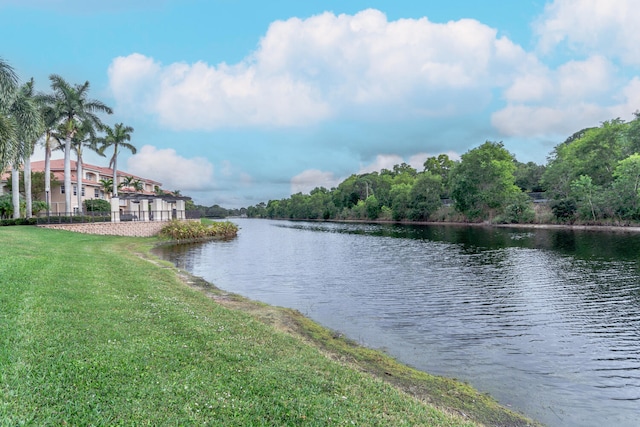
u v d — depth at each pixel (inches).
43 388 174.2
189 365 224.5
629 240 1197.1
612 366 314.5
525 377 292.7
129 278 513.7
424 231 2046.0
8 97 799.7
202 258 1053.2
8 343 219.1
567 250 1024.9
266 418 175.3
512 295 554.9
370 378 256.5
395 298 549.0
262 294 582.9
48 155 1473.9
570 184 1955.0
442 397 252.1
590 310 472.1
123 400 173.5
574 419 233.9
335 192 4977.9
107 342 241.9
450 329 407.8
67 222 1325.0
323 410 189.8
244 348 273.7
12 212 1403.8
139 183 2682.1
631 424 229.8
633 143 1894.7
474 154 2433.6
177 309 364.5
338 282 676.7
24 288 346.6
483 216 2479.1
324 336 376.2
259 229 3024.1
